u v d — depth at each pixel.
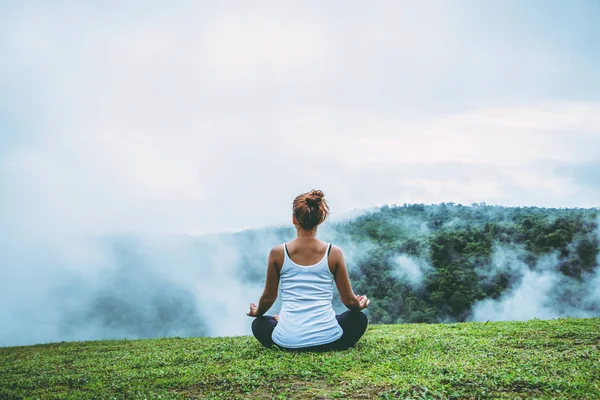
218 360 6.38
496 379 4.66
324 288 6.21
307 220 6.09
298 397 4.37
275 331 6.33
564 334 7.54
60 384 5.70
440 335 8.05
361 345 6.71
